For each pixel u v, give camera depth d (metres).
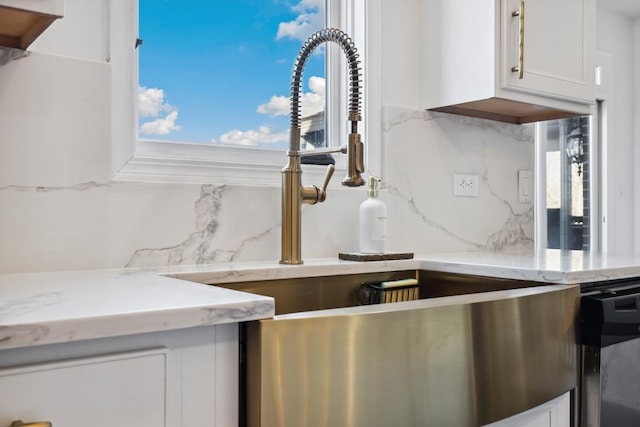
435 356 0.82
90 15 1.20
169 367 0.67
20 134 1.10
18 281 0.96
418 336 0.81
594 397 1.12
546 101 1.69
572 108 1.77
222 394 0.71
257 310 0.71
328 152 1.30
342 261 1.41
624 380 1.18
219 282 1.15
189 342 0.69
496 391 0.91
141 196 1.25
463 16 1.62
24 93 1.11
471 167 1.89
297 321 0.72
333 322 0.74
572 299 1.11
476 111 1.83
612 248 2.94
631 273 1.29
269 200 1.44
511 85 1.55
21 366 0.57
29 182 1.11
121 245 1.22
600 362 1.12
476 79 1.59
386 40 1.69
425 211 1.76
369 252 1.45
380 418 0.76
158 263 1.26
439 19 1.70
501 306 0.93
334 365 0.73
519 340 0.96
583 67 1.76
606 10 2.96
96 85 1.20
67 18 1.17
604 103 2.94
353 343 0.75
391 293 1.32
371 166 1.63
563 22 1.70
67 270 1.15
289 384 0.71
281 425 0.70
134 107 1.28
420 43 1.77
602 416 1.12
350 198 1.59
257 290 1.20
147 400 0.65
